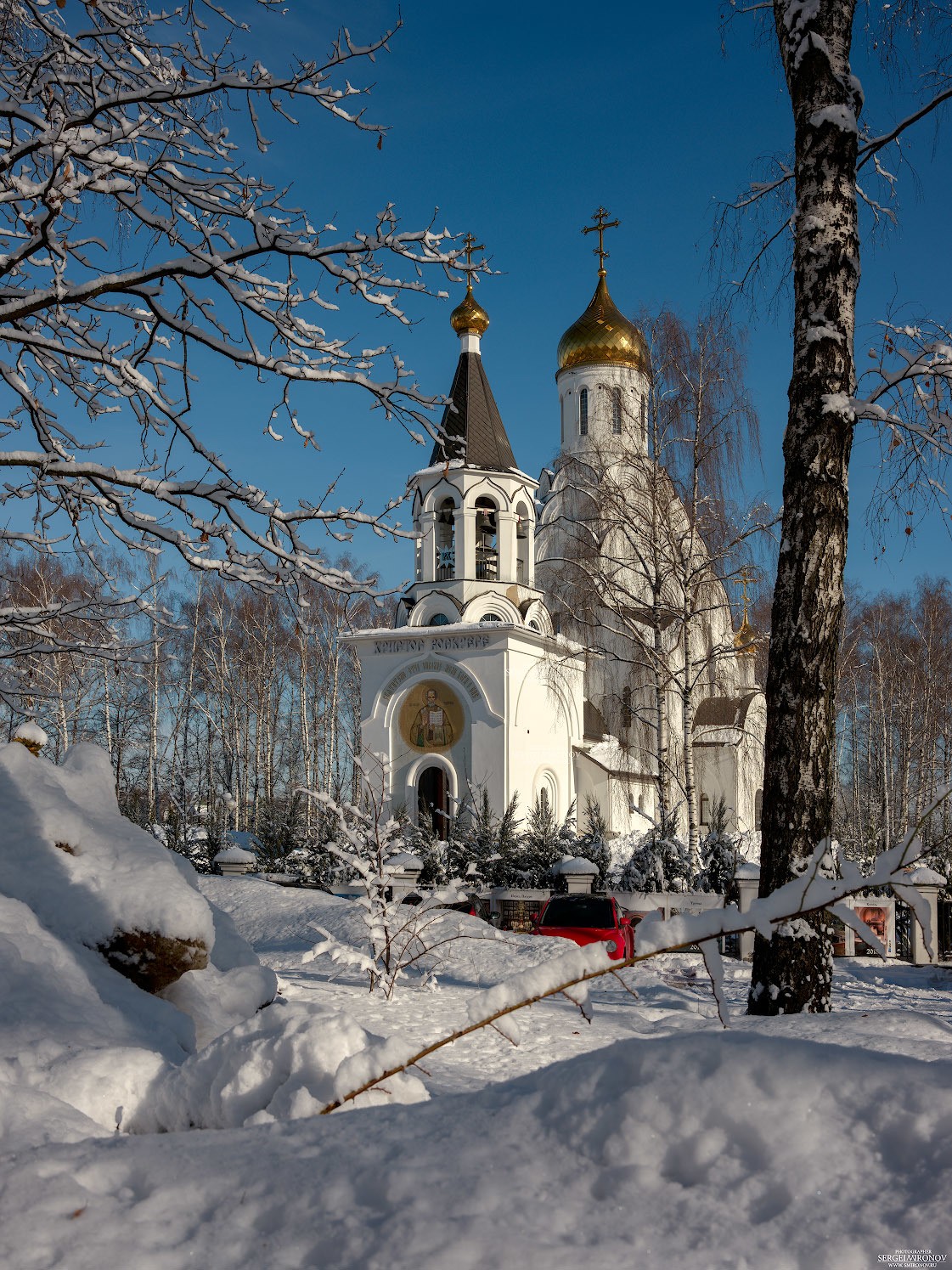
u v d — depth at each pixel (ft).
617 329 156.04
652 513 96.02
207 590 155.02
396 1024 29.32
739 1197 7.57
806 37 30.07
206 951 20.29
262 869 96.32
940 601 150.30
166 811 142.92
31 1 29.99
